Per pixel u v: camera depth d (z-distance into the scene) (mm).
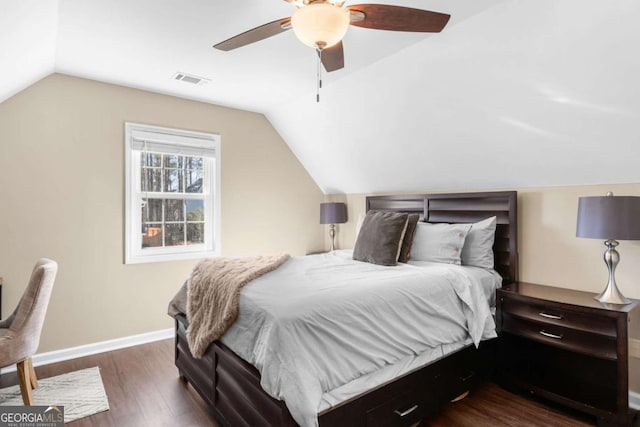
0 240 2783
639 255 2258
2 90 2553
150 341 3455
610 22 1742
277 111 4047
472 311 2312
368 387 1762
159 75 3059
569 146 2363
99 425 2121
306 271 2410
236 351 1880
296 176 4559
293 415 1462
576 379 2332
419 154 3303
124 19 2150
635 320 2059
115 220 3279
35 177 2916
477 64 2312
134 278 3381
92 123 3160
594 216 2059
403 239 2916
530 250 2799
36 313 2172
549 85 2152
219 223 3891
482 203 3023
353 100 3234
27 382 2217
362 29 2234
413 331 2021
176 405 2338
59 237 3020
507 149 2689
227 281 2133
